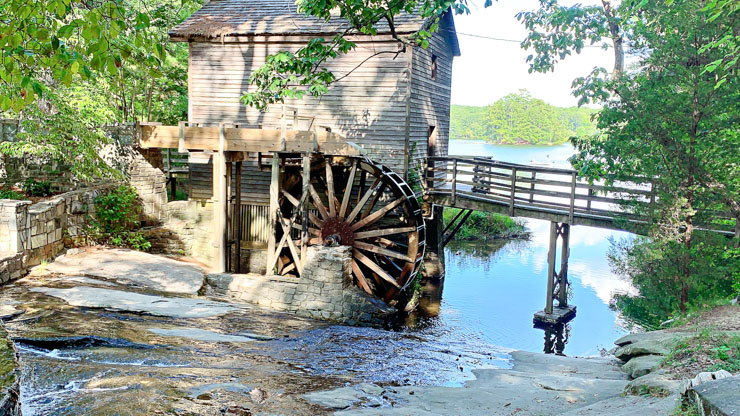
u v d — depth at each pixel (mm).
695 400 4395
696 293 10727
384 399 7551
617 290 18094
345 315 13484
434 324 14242
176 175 22516
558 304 15812
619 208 13242
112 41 4316
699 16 10172
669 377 6422
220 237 15297
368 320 13352
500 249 24812
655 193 11102
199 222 17906
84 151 14320
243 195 17750
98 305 11078
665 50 10562
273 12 17750
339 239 15172
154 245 17094
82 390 6883
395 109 16047
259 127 17344
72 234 14891
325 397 7344
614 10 13477
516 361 10508
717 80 10328
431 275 18844
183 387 7266
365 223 15109
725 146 10383
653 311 11344
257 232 17656
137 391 6906
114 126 16516
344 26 16109
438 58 19203
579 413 6062
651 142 10922
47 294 11297
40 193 15484
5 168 15109
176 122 25828
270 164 16453
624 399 6328
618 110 11312
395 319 14156
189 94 17891
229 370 8406
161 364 8414
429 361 10117
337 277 13625
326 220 15352
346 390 7797
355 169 15039
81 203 15273
